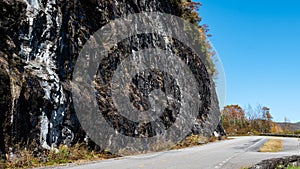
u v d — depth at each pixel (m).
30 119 12.63
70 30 16.92
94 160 14.27
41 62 14.36
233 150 21.98
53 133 13.70
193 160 14.48
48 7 15.45
